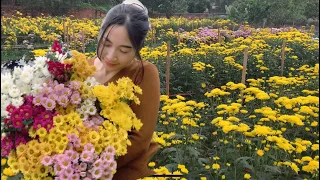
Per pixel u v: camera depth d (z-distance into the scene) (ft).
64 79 5.30
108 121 5.06
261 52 28.43
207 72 24.12
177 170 10.91
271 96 17.19
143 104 5.52
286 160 11.36
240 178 11.02
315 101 14.42
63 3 81.92
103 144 4.93
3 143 4.85
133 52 5.20
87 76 5.38
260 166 11.42
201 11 113.29
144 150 5.47
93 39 41.34
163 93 19.95
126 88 5.18
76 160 4.76
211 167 11.60
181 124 13.48
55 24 47.85
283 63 26.27
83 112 5.05
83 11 85.46
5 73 5.19
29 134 4.85
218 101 18.06
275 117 12.78
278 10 78.84
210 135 15.01
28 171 4.74
